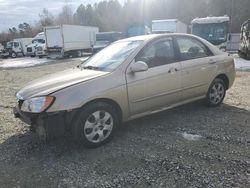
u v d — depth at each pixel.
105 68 4.39
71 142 4.24
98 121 3.98
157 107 4.68
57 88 3.79
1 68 19.88
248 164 3.39
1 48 35.81
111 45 5.26
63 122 3.71
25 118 3.89
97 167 3.49
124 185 3.07
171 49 4.86
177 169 3.34
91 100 3.86
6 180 3.29
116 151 3.90
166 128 4.69
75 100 3.73
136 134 4.48
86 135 3.90
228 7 56.81
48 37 27.61
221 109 5.66
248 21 17.38
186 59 5.02
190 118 5.15
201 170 3.29
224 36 17.80
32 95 3.83
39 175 3.37
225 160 3.51
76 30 28.77
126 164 3.53
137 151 3.87
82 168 3.48
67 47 27.58
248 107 5.80
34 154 3.93
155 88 4.52
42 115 3.66
